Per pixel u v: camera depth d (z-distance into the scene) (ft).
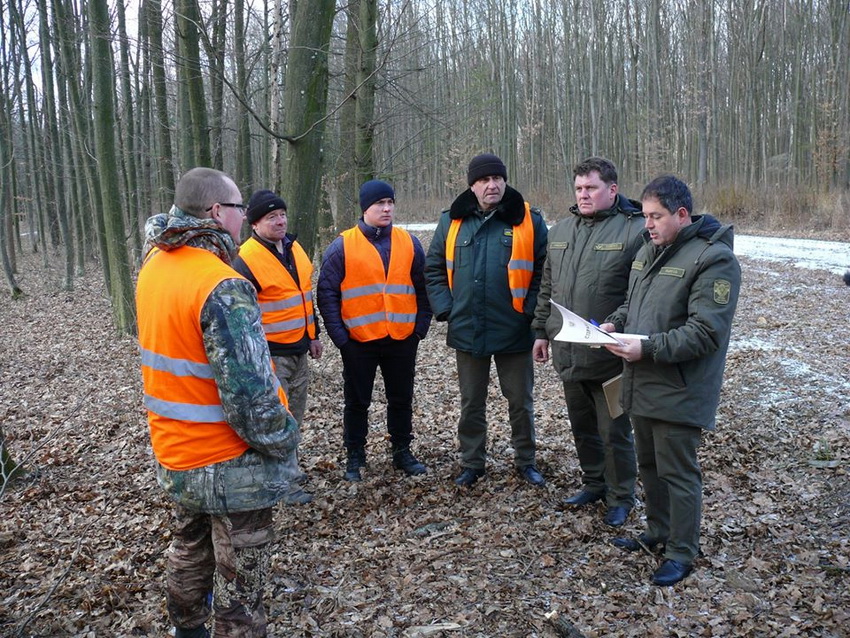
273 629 10.34
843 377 22.50
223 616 8.23
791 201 76.64
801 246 58.85
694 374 11.00
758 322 32.01
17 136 89.10
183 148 44.37
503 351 14.97
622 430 13.30
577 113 128.67
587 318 13.29
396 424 16.65
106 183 36.37
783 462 16.26
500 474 16.24
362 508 14.66
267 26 39.29
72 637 10.11
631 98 130.31
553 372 25.86
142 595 11.34
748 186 87.04
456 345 15.25
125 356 32.94
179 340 7.87
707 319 10.52
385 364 16.46
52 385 28.48
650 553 12.28
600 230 13.35
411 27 35.91
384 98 41.65
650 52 126.62
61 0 48.75
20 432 21.71
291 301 15.51
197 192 8.36
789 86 117.08
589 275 13.25
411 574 11.87
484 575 11.80
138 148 58.29
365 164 35.73
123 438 20.35
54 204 80.89
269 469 8.24
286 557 12.55
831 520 13.28
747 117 112.27
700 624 10.22
